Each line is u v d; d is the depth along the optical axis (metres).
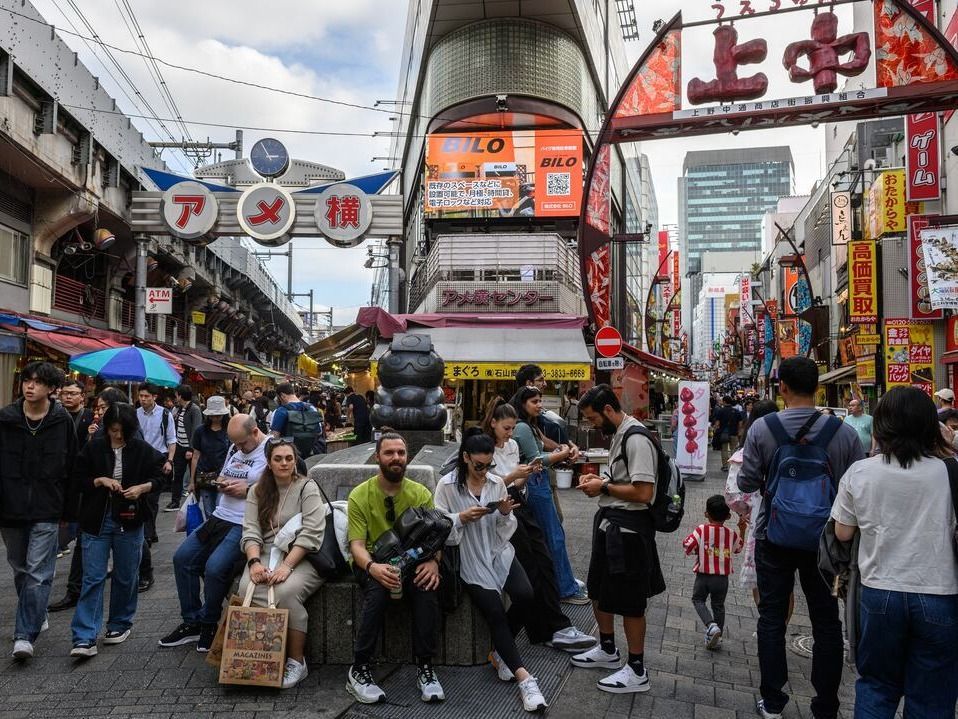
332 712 3.73
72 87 14.56
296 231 17.86
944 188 17.55
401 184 37.69
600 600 4.13
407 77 34.16
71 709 3.73
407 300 32.53
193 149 27.81
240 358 38.97
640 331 50.31
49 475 4.45
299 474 4.55
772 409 5.19
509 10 22.52
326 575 4.36
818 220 33.88
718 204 170.12
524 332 14.97
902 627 2.81
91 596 4.48
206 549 4.74
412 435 8.02
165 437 7.89
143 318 17.66
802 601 6.13
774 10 9.94
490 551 4.23
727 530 4.92
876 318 19.62
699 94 10.27
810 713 3.81
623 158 37.06
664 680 4.26
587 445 13.00
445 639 4.45
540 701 3.76
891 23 9.59
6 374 12.05
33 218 14.95
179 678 4.15
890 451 2.93
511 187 22.25
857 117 10.12
